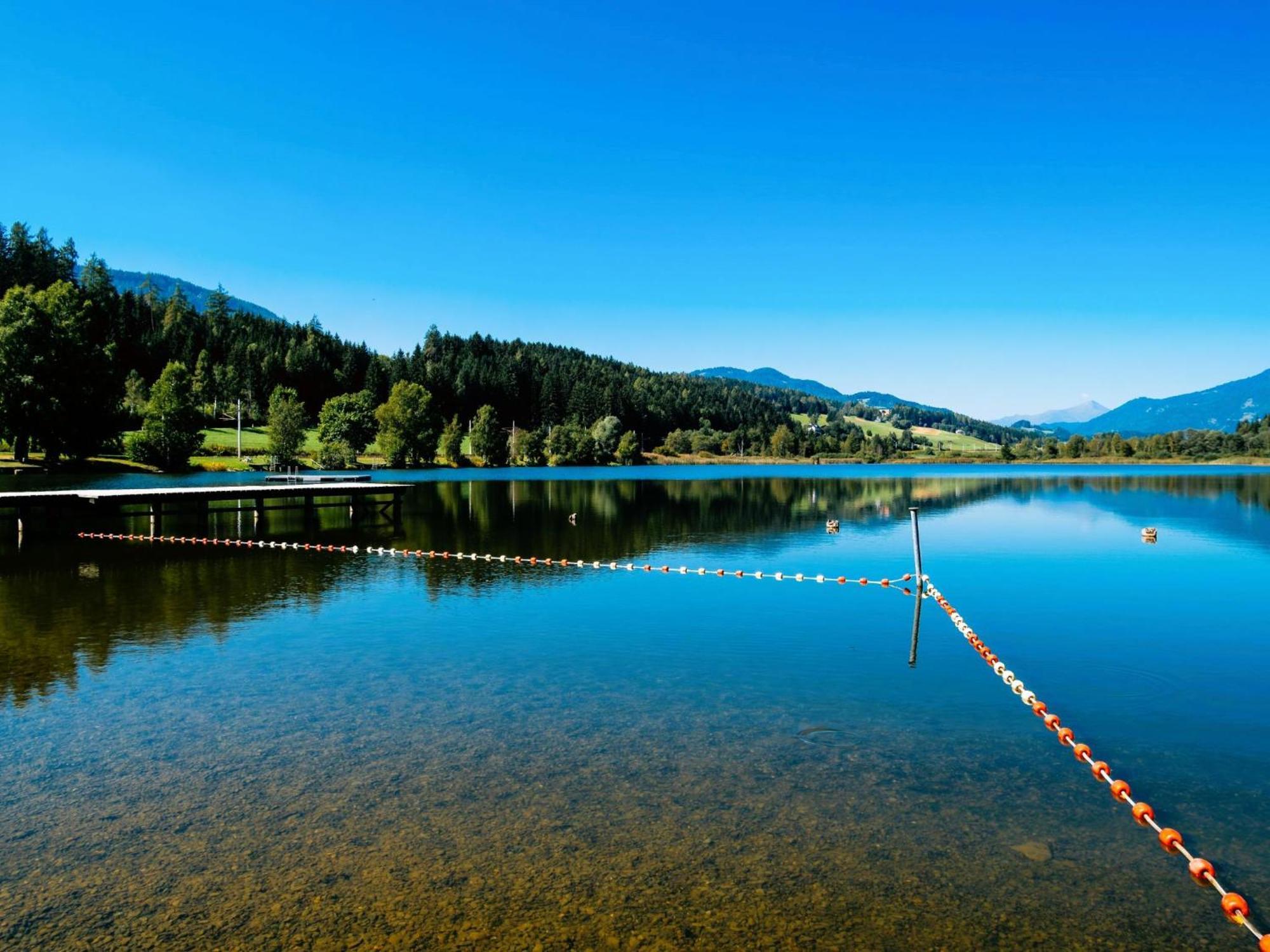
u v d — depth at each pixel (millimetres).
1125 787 7910
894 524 34344
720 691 11203
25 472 62688
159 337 138500
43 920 5910
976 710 10438
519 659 12781
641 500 49125
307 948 5562
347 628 14867
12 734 9562
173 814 7523
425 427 110875
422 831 7180
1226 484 67562
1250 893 6254
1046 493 55562
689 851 6848
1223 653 13281
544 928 5781
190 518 36188
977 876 6504
